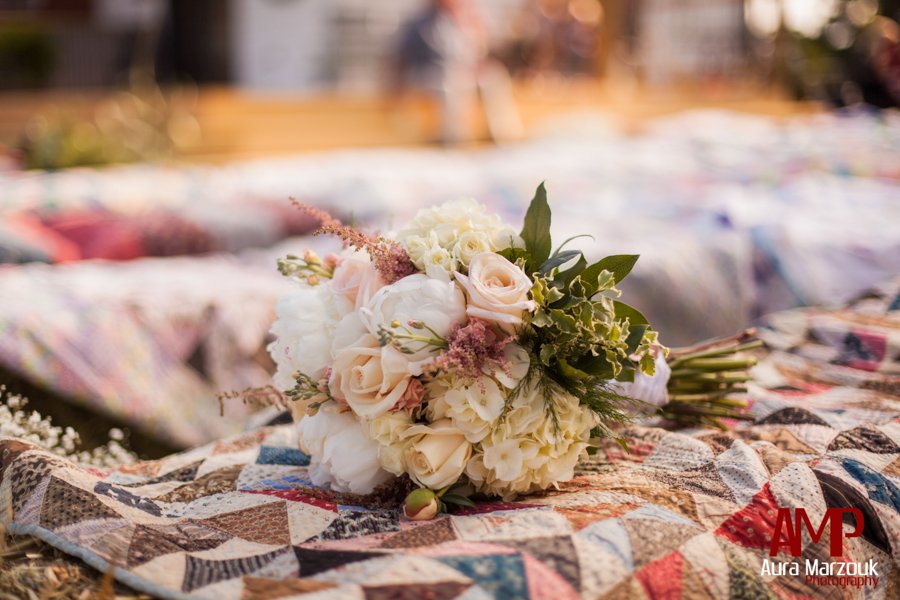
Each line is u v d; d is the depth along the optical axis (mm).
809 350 1728
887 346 1655
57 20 7891
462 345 989
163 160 4785
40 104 5941
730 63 7523
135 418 1956
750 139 4078
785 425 1339
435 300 1006
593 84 7977
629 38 8148
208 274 2488
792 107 6258
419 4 7918
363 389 1017
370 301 1037
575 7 7793
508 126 6613
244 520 1041
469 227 1092
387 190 3389
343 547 935
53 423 1891
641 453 1235
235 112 6469
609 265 1083
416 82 6438
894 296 1890
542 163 3963
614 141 4602
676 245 2559
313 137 6625
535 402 1031
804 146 3779
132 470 1271
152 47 7668
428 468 1027
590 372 1054
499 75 6770
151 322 2057
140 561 913
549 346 1028
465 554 878
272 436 1391
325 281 1193
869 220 2873
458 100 6430
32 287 2188
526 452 1027
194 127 6043
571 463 1068
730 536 982
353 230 1081
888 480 1173
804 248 2668
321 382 1060
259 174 3801
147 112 5480
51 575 926
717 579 910
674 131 4730
